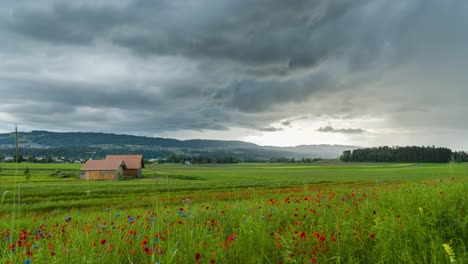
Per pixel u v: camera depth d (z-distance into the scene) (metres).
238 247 4.92
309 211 7.85
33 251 4.80
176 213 9.08
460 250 4.45
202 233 5.80
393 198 8.73
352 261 4.30
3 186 40.03
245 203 11.34
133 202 28.16
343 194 12.52
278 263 4.44
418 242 4.63
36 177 86.50
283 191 36.25
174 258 4.40
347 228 5.42
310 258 4.43
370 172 121.81
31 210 24.41
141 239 5.58
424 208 6.28
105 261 4.36
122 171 101.31
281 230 6.22
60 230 6.95
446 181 11.70
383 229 5.07
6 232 6.94
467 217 5.29
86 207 26.39
